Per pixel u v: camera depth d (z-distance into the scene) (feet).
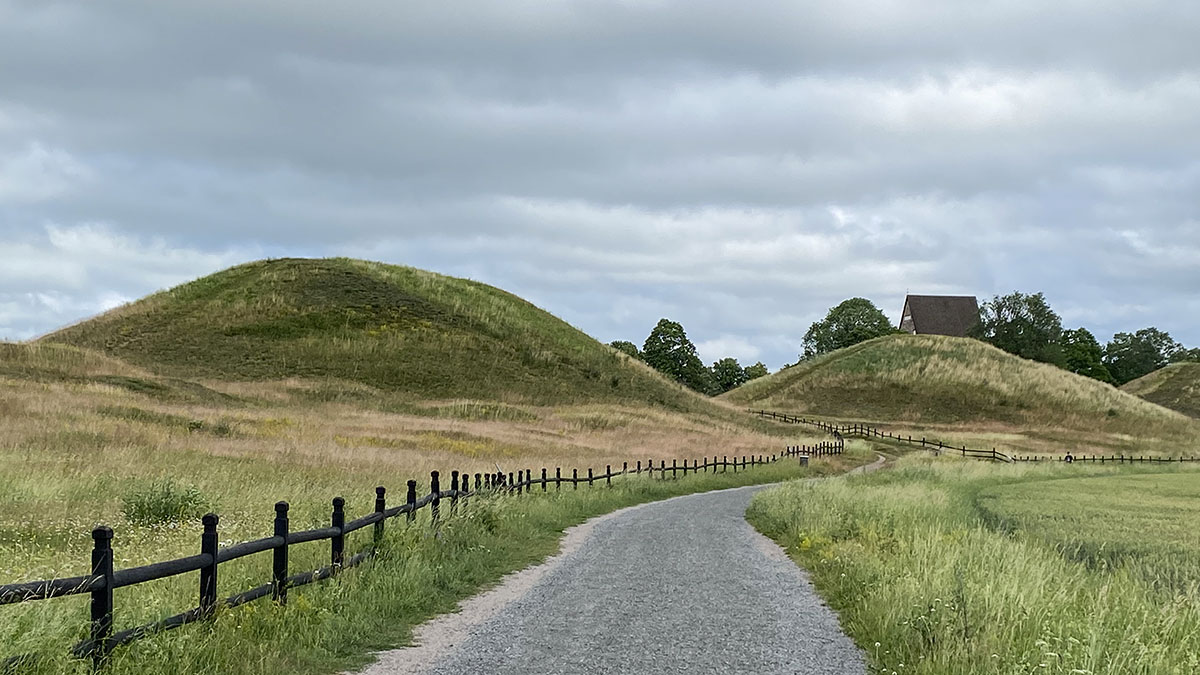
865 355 460.55
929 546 43.21
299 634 28.71
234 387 240.53
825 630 33.27
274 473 87.35
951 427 363.97
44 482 64.69
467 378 299.99
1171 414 406.21
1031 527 69.26
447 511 53.72
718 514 84.07
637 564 50.01
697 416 318.45
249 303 331.77
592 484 103.91
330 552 39.34
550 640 31.07
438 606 37.01
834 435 298.56
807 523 62.80
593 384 328.70
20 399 133.90
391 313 339.77
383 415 213.05
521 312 386.73
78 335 295.89
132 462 85.46
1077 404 397.19
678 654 29.25
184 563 25.71
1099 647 23.49
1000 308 557.33
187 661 23.57
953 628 27.09
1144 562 49.85
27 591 20.13
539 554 53.62
